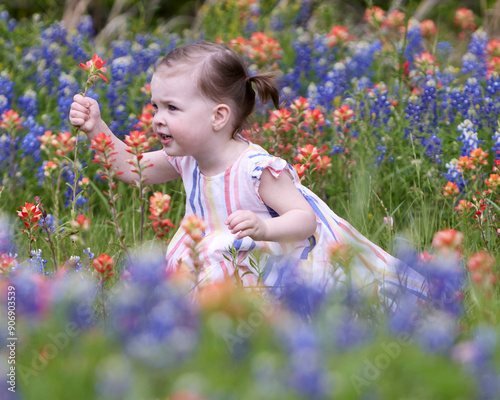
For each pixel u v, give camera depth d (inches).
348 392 63.1
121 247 127.7
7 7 431.2
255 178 123.5
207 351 69.1
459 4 424.2
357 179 172.6
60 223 149.7
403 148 180.1
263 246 122.9
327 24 346.6
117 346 73.2
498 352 73.1
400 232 151.6
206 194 129.6
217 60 126.0
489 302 95.3
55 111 213.8
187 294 101.1
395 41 312.3
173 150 127.7
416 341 74.9
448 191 151.2
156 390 65.8
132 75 234.4
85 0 391.5
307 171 152.8
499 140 164.9
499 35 343.6
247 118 133.6
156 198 133.6
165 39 294.5
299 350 67.4
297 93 253.9
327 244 125.1
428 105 197.0
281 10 347.6
